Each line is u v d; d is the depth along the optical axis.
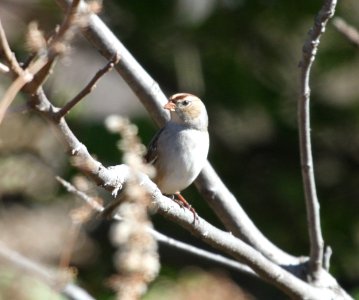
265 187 15.70
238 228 8.58
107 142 13.67
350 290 14.85
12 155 14.57
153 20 15.48
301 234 15.31
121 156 13.62
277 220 15.46
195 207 14.36
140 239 4.88
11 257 7.88
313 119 16.05
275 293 15.25
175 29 15.51
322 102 15.96
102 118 14.16
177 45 15.54
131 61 8.45
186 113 8.85
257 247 8.52
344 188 16.08
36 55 4.84
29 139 14.18
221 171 15.66
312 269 8.27
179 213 7.12
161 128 8.97
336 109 15.98
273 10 15.53
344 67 15.50
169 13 15.45
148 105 8.72
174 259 14.55
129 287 4.86
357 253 15.09
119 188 5.86
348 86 15.98
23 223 14.56
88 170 5.65
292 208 15.50
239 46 15.59
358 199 15.93
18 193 15.05
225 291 9.50
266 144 15.92
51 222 14.75
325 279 8.30
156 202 6.82
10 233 13.82
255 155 15.92
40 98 5.08
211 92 15.42
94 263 14.32
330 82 15.88
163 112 8.85
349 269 14.98
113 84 15.09
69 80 14.16
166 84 15.65
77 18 4.65
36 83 4.94
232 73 15.39
